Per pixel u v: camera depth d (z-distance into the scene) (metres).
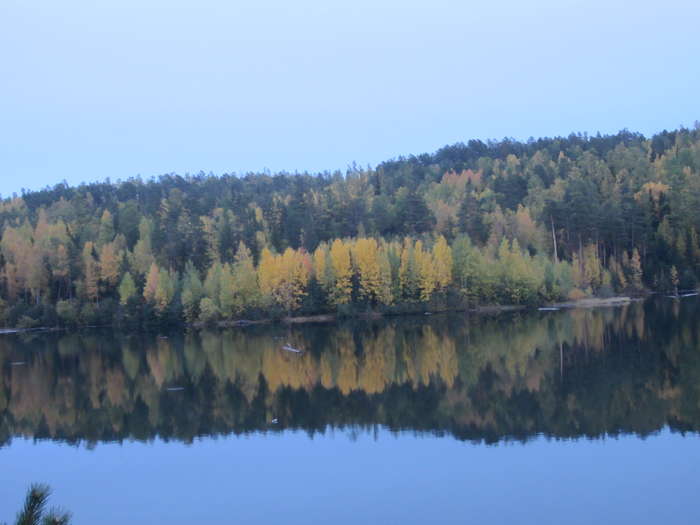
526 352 55.03
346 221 118.00
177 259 106.50
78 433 38.59
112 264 100.94
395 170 189.50
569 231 99.44
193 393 47.75
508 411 37.28
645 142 170.00
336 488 27.47
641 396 38.25
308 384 48.28
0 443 37.00
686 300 84.00
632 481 26.31
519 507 24.45
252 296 92.19
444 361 53.84
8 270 103.50
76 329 93.88
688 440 30.56
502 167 165.25
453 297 91.31
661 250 97.94
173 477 30.17
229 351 67.00
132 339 81.19
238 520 24.91
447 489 26.56
